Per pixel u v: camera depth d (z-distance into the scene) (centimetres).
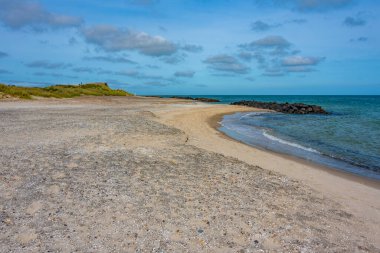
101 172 1012
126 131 1820
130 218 696
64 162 1107
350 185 1109
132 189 873
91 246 577
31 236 599
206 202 812
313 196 934
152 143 1542
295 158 1528
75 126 1916
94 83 7506
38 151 1252
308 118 3938
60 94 5184
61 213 702
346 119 3788
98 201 777
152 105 4506
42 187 853
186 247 593
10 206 727
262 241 631
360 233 702
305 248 615
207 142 1797
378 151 1731
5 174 947
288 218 750
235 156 1468
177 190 888
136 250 572
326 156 1594
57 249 560
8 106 3189
